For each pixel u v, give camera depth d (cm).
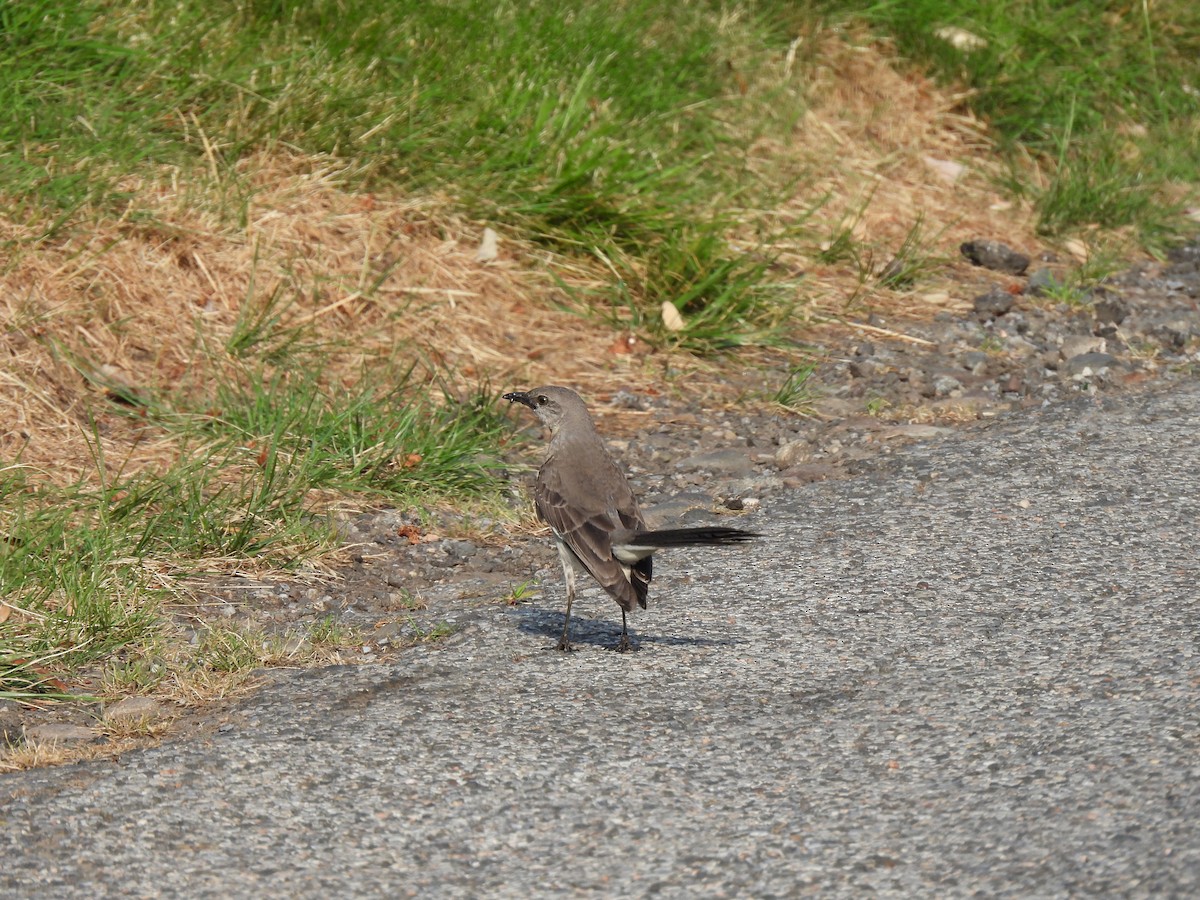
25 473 1146
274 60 1617
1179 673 844
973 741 776
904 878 649
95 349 1306
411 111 1628
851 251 1747
